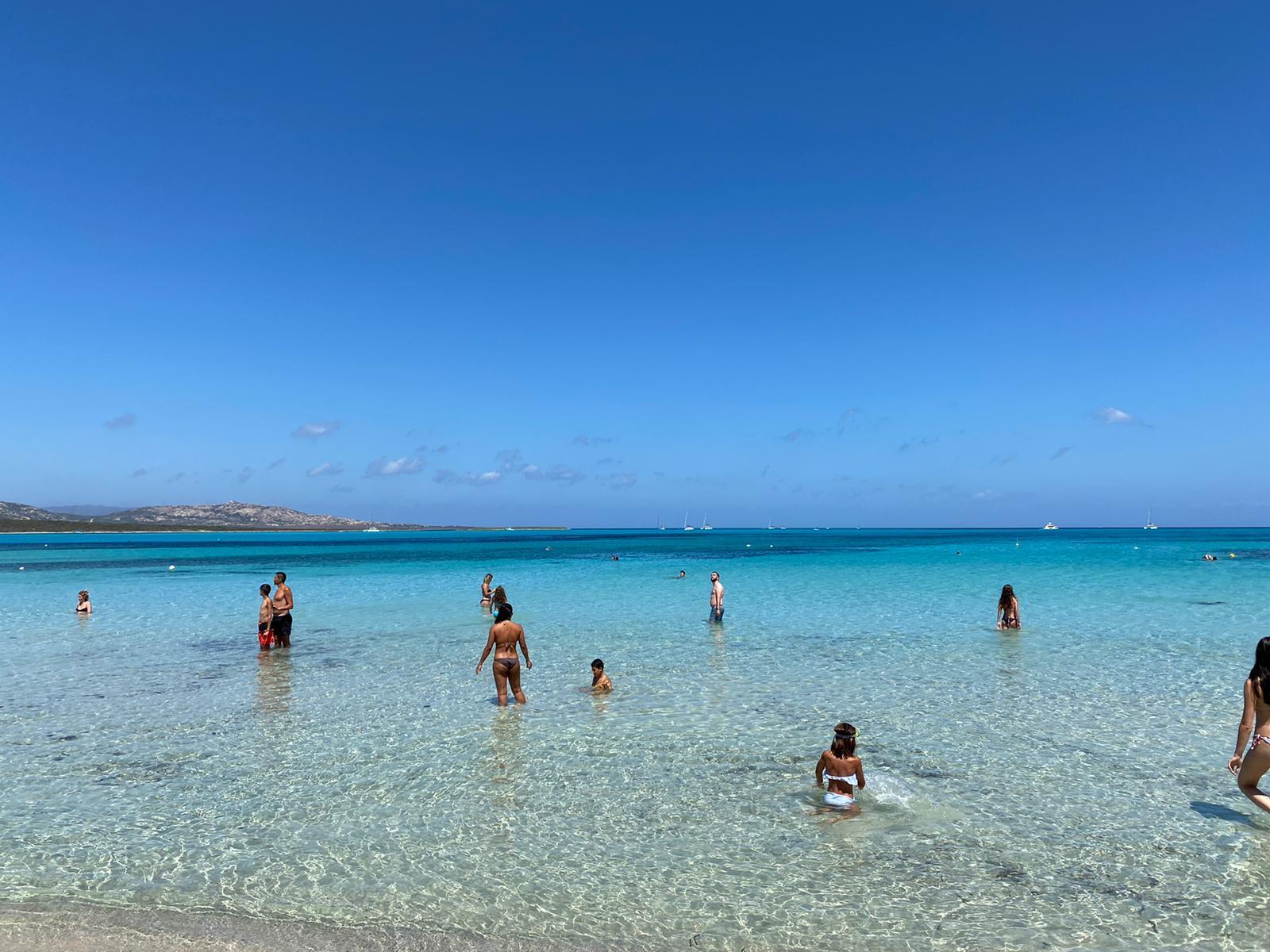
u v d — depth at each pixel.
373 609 30.39
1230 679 16.25
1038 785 10.02
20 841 8.47
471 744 11.98
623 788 10.02
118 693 15.66
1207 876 7.52
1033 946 6.34
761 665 18.12
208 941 6.49
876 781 10.21
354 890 7.35
